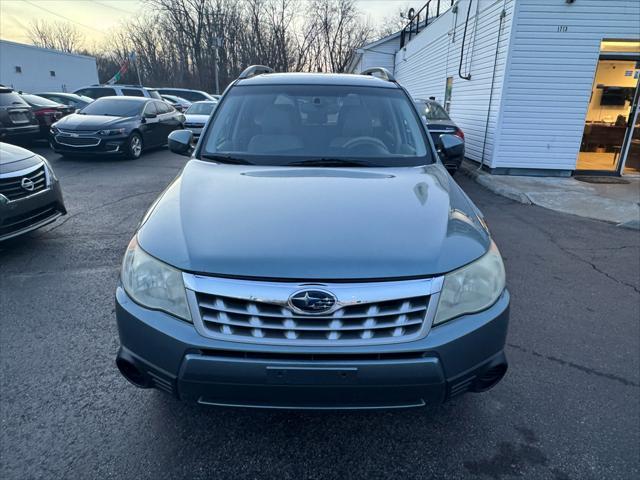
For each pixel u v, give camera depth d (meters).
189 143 3.33
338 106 3.09
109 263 4.10
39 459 1.91
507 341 2.93
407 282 1.65
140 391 2.35
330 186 2.22
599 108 9.07
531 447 2.03
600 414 2.24
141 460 1.92
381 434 2.10
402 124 3.06
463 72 10.92
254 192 2.13
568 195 7.20
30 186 4.12
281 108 3.06
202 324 1.64
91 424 2.11
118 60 50.06
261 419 2.18
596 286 3.83
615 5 7.86
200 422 2.14
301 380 1.61
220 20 42.00
